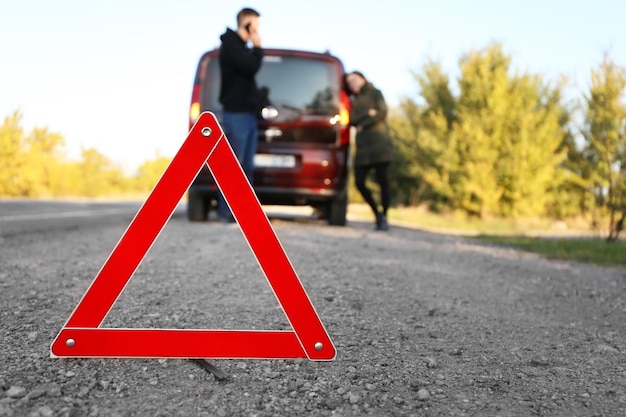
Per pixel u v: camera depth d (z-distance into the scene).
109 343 2.69
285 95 9.57
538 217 19.36
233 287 4.45
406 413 2.35
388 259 6.28
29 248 6.11
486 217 19.62
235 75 8.30
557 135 19.38
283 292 2.76
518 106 20.08
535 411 2.42
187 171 2.71
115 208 14.66
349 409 2.37
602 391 2.67
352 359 2.95
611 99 11.78
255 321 3.54
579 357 3.18
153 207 2.70
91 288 2.68
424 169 22.69
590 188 12.76
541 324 3.90
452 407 2.43
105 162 36.31
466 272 5.84
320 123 9.58
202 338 2.74
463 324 3.77
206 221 10.19
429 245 8.05
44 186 31.97
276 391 2.51
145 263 5.28
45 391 2.34
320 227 9.77
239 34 8.18
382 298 4.35
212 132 2.71
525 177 19.27
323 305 4.04
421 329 3.59
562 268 6.60
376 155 10.04
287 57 9.64
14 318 3.36
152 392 2.43
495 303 4.47
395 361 2.97
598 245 9.01
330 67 9.71
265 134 9.48
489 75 20.78
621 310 4.48
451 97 22.94
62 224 9.05
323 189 9.58
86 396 2.35
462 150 20.50
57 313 3.52
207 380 2.58
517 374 2.86
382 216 10.23
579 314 4.29
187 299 3.99
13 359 2.69
